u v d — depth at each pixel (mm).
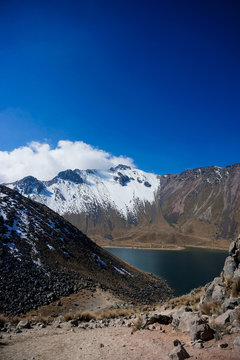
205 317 11023
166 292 80312
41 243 61531
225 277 14188
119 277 72250
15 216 68438
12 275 43250
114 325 15469
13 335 14078
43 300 39312
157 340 9719
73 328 15750
